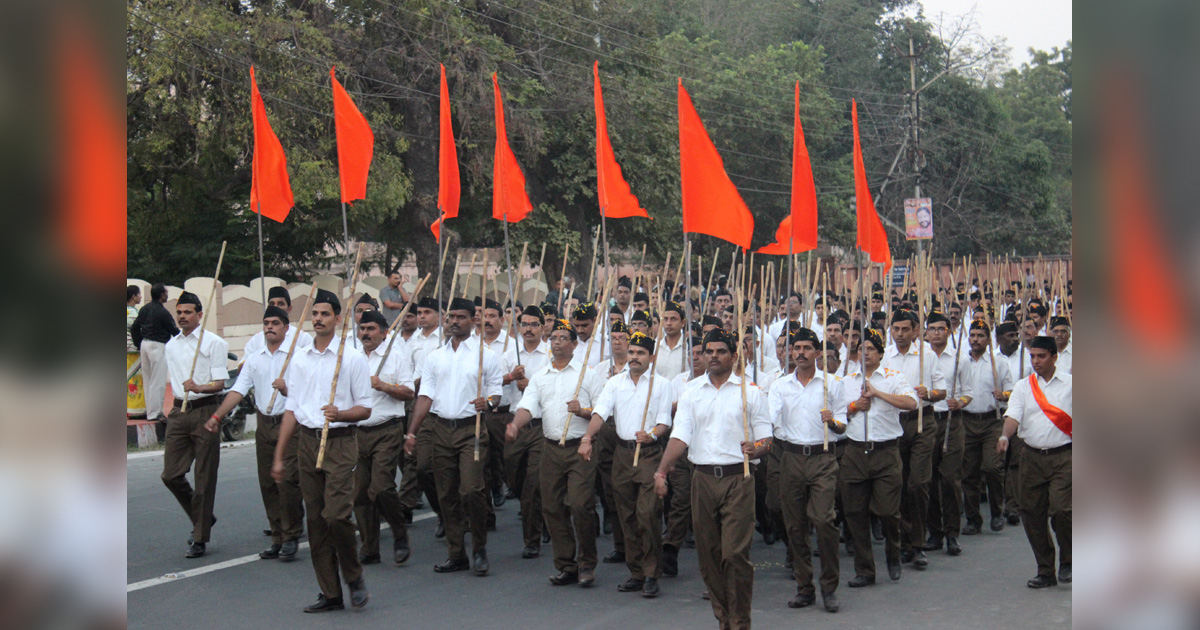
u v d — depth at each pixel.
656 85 28.69
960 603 7.33
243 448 14.45
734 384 6.57
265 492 8.70
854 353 8.70
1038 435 7.67
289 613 7.05
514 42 26.72
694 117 8.47
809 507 7.35
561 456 8.01
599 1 28.19
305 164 19.55
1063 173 52.31
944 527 9.27
